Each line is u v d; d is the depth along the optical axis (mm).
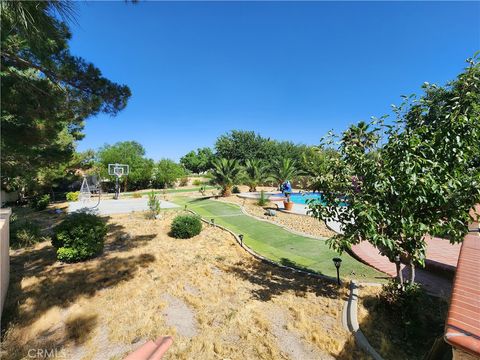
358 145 4461
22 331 4160
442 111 3887
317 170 5098
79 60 6875
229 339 4082
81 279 6234
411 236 3955
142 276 6453
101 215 15594
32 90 6531
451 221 3754
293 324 4461
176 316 4723
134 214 15992
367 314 4605
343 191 4590
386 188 3834
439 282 5902
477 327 1737
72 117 7906
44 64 5781
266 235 10547
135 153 37750
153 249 8711
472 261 3100
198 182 42094
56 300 5195
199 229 10648
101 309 4879
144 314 4730
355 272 6613
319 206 4836
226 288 5836
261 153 37969
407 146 3676
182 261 7578
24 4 2377
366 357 3637
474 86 3512
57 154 10633
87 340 3994
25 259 7711
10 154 8312
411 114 4160
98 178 31453
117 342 3977
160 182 37844
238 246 9250
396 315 4355
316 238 9883
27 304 5027
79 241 7391
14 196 22828
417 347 3840
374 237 3805
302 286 5941
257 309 4934
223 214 15367
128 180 35094
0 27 2568
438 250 7668
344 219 4570
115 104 7754
